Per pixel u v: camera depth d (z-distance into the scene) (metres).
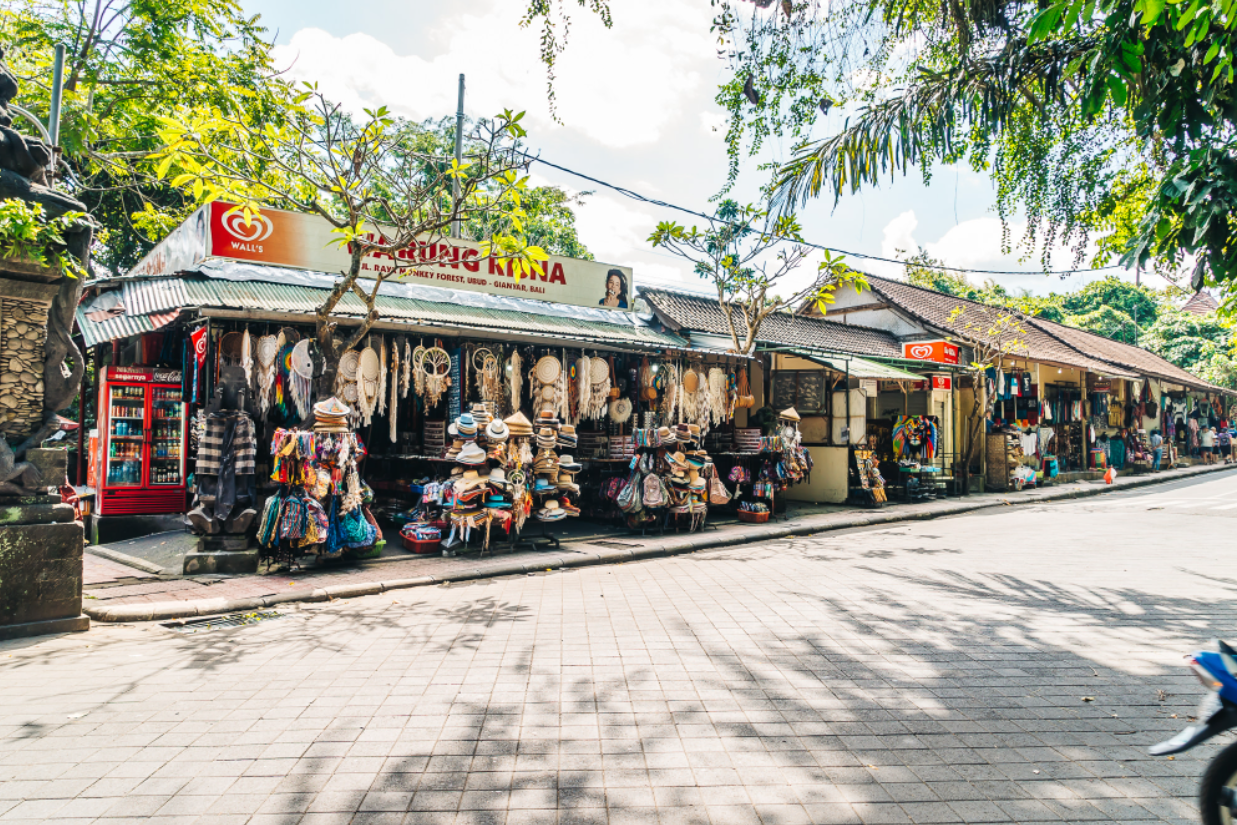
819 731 3.62
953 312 19.92
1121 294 43.22
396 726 3.70
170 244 11.64
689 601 6.51
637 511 10.68
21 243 5.31
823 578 7.52
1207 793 2.59
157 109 14.59
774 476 12.41
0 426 5.60
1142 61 4.64
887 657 4.81
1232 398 35.19
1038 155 6.41
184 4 14.24
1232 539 10.03
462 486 8.81
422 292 11.25
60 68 6.34
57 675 4.56
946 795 2.97
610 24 5.01
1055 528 11.41
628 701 4.03
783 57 6.15
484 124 8.04
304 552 8.04
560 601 6.59
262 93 12.09
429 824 2.76
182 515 9.56
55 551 5.68
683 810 2.85
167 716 3.85
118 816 2.82
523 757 3.33
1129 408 26.22
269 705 4.01
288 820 2.79
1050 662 4.70
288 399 8.79
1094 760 3.30
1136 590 6.79
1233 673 2.66
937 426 17.66
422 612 6.24
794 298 13.12
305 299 9.41
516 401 10.19
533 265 8.14
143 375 9.74
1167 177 4.84
